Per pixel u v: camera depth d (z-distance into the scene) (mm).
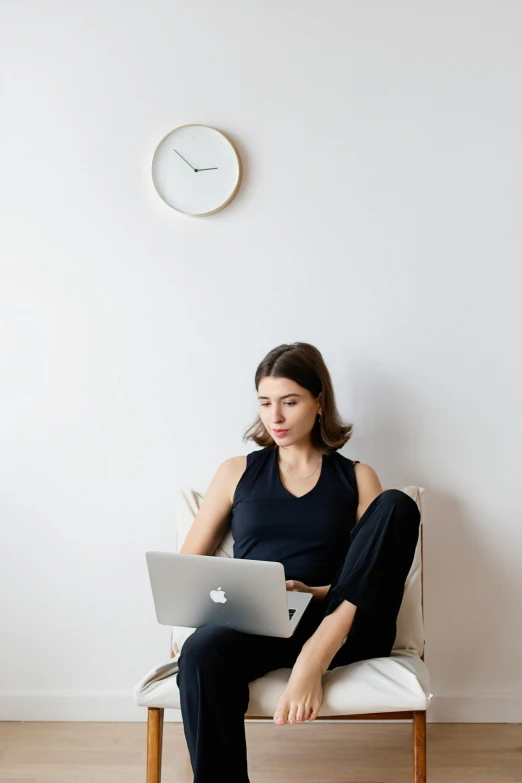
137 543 2166
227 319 2141
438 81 2109
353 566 1596
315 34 2115
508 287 2115
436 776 1834
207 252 2137
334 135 2117
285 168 2123
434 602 2148
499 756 1939
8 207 2148
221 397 2146
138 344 2148
